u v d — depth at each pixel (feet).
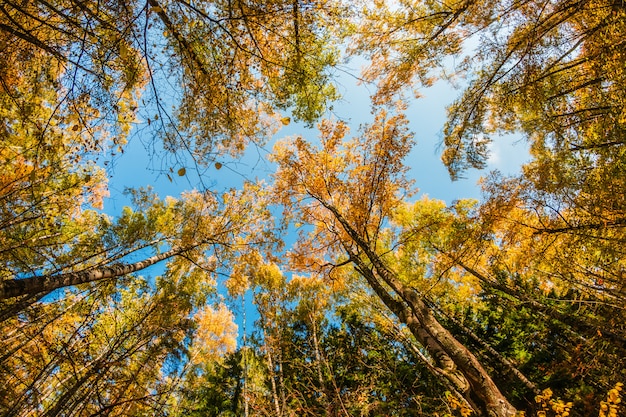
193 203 24.63
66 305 18.28
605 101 14.85
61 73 11.06
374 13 16.81
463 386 15.52
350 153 29.66
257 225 24.73
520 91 16.29
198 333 40.24
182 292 25.40
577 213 18.33
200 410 32.65
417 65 18.95
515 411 12.57
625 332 19.34
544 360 26.14
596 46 13.39
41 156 14.83
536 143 21.08
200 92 11.34
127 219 24.57
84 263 21.24
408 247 31.91
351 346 36.06
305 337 38.78
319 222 31.07
